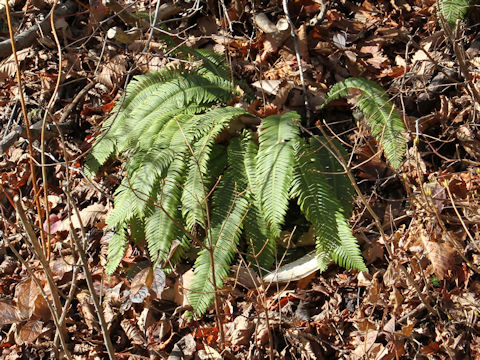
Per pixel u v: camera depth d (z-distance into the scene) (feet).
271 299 7.62
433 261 7.39
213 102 8.36
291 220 7.97
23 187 8.84
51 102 7.42
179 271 7.87
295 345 7.37
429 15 8.97
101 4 9.46
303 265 7.62
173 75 8.43
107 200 8.46
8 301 7.95
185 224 7.75
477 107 8.05
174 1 9.32
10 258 8.35
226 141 8.13
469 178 7.82
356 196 7.93
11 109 9.22
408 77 8.49
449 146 8.15
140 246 8.00
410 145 8.13
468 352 7.09
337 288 7.60
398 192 7.97
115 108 8.38
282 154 7.52
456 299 7.28
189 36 9.30
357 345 7.29
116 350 7.65
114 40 9.45
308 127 8.38
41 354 7.69
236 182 7.70
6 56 9.55
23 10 9.73
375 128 7.88
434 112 8.29
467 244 7.54
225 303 7.64
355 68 8.77
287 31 8.79
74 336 7.76
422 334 7.25
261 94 8.59
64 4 9.67
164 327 7.63
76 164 8.76
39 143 8.91
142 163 7.69
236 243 7.54
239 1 9.19
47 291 7.95
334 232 7.45
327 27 8.98
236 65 8.88
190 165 7.65
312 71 8.74
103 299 7.88
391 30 8.95
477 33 8.63
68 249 8.24
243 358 7.38
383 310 7.43
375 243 7.73
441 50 8.60
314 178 7.55
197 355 7.42
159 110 8.08
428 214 7.63
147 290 7.33
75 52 9.43
